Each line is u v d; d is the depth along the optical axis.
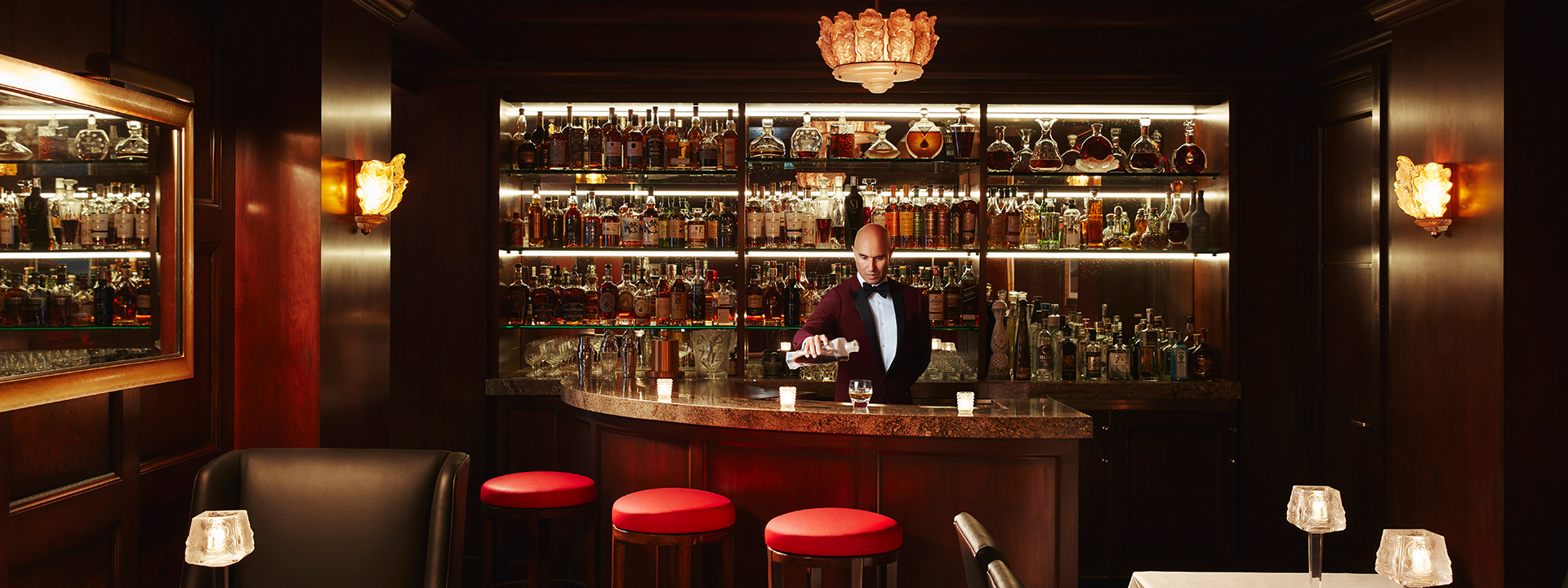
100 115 2.17
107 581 2.34
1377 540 3.72
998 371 4.34
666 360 4.06
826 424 2.94
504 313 4.46
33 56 2.06
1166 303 4.71
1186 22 4.21
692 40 4.27
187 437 2.67
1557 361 2.78
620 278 4.76
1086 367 4.40
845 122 4.51
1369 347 3.78
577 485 3.21
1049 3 4.16
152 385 2.51
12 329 1.95
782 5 4.17
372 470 2.06
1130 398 4.30
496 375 4.34
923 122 4.36
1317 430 4.16
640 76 4.29
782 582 2.81
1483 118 2.86
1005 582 1.32
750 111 4.59
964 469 2.88
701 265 4.56
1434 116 3.09
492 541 3.27
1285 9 3.94
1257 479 4.29
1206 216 4.43
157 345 2.37
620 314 4.54
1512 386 2.78
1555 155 2.79
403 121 4.32
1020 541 2.86
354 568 2.00
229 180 2.83
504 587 3.90
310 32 2.86
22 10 2.03
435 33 3.80
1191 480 4.30
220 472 2.00
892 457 2.93
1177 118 4.73
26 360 1.99
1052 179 4.49
